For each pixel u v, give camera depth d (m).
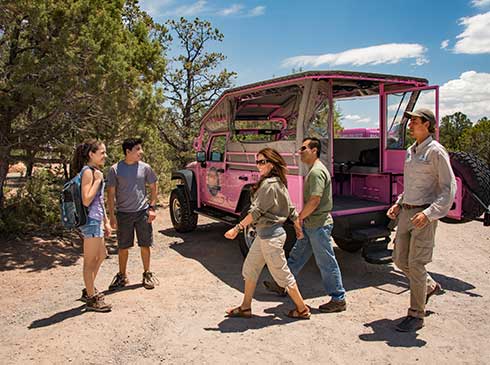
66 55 6.57
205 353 3.84
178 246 7.86
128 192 5.33
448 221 6.16
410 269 4.24
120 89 7.51
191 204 8.60
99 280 5.93
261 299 5.17
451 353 3.82
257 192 4.39
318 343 4.01
